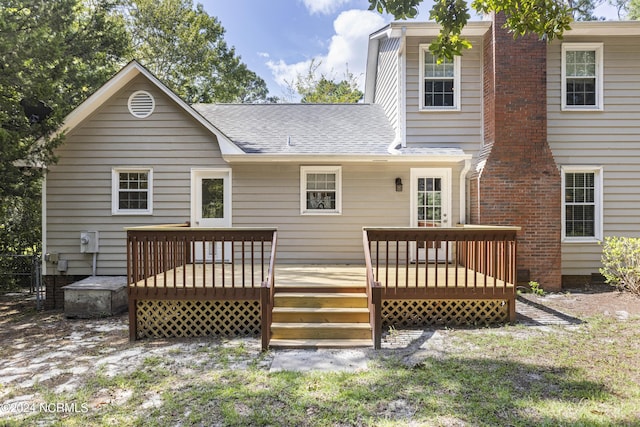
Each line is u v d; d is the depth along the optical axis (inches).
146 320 213.6
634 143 316.5
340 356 174.1
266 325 185.0
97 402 132.5
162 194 315.9
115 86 306.8
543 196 295.6
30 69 276.5
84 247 309.3
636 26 301.6
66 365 168.9
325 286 225.0
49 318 262.4
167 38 802.2
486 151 304.3
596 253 316.5
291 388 139.0
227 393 135.8
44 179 308.8
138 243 224.1
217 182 324.2
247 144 329.7
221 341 201.8
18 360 176.1
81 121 308.7
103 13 516.4
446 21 174.2
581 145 316.8
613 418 114.7
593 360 160.2
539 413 118.5
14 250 415.2
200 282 230.1
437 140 324.5
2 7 285.6
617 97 316.5
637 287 275.0
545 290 296.7
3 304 319.0
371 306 197.3
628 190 316.5
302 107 424.8
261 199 322.0
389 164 322.0
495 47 295.9
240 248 325.1
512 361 160.7
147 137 314.7
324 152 318.3
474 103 323.6
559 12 181.3
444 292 217.2
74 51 467.8
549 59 315.6
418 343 189.0
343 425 114.2
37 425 117.9
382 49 423.2
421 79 323.9
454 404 124.7
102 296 260.2
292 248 322.7
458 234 216.1
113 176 313.3
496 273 218.5
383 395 131.6
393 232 215.8
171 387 142.9
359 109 421.1
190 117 316.8
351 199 322.7
